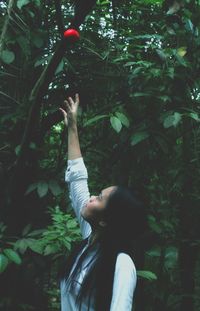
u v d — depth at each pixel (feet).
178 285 10.51
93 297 5.05
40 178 8.98
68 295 5.32
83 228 6.14
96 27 9.55
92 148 9.87
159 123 8.55
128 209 5.25
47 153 9.82
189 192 9.94
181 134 9.36
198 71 8.77
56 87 9.04
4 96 9.05
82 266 5.30
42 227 9.27
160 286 10.28
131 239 5.36
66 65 8.94
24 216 9.02
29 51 8.71
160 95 8.45
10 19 8.61
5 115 8.68
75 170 6.33
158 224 9.44
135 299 10.29
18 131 8.86
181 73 8.63
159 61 8.91
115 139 9.55
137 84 8.80
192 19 8.86
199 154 9.81
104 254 5.15
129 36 9.43
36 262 8.77
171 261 9.32
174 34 8.80
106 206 5.31
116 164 9.68
